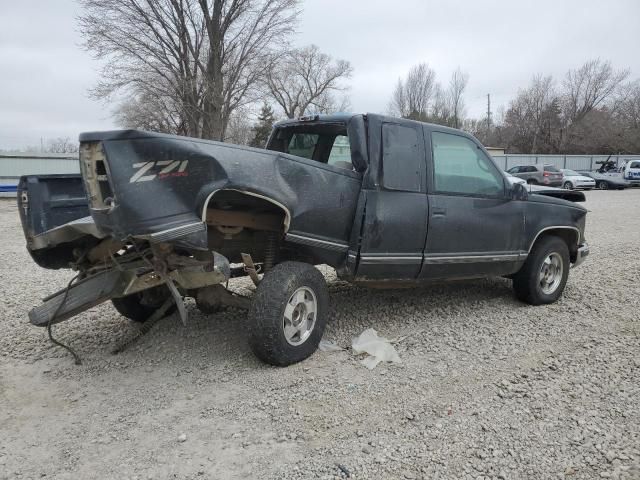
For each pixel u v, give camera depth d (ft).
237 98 88.02
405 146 15.80
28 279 24.63
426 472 9.43
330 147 18.01
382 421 11.16
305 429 10.84
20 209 14.67
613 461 9.68
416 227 15.80
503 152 149.89
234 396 12.28
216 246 14.71
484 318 17.87
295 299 13.71
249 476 9.38
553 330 16.65
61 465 9.79
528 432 10.67
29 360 14.71
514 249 18.42
